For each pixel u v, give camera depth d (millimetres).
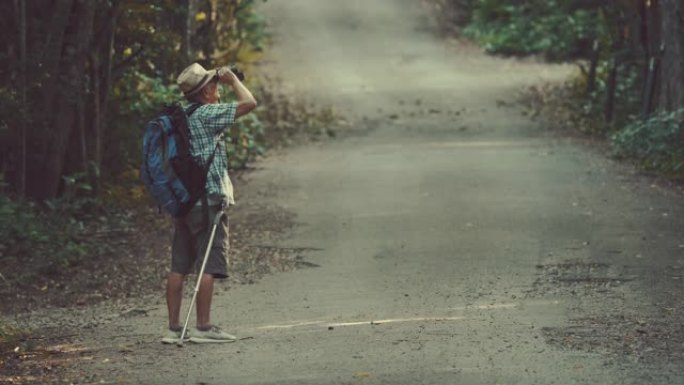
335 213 42344
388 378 18562
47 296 30422
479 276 30266
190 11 58344
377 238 37125
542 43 108250
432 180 49656
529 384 17828
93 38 42094
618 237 35281
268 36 114938
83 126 41688
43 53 38844
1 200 36719
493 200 43656
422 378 18484
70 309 28672
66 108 40219
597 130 67312
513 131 69625
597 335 21719
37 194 40062
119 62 46688
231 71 22641
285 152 62906
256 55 103000
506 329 22688
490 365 19312
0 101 37594
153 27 46000
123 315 27234
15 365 21234
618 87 74125
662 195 43469
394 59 108062
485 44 113062
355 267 32625
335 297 28266
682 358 19422
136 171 46562
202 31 63281
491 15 121188
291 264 33562
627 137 54219
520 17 115688
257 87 88250
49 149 40000
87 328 25578
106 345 23016
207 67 54281
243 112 22328
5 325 25234
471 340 21625
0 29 38750
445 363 19609
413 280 30172
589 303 25766
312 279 31125
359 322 24469
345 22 126438
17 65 38156
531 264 31719
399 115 78750
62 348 22922
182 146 21906
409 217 40750
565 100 81312
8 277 32031
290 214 42531
